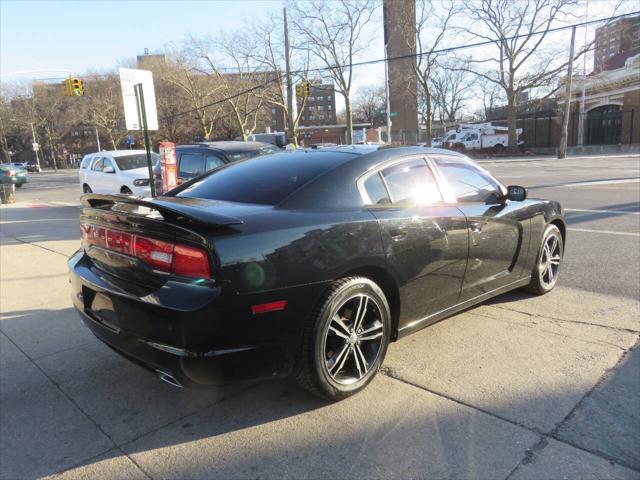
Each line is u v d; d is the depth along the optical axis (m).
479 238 3.92
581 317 4.35
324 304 2.86
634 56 40.47
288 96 34.53
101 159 14.02
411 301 3.44
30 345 4.18
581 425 2.75
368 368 3.18
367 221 3.12
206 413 3.03
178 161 9.66
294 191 3.14
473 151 46.62
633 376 3.27
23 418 3.05
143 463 2.58
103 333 3.01
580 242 7.24
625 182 15.05
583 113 43.28
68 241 8.98
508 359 3.57
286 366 2.83
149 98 8.16
